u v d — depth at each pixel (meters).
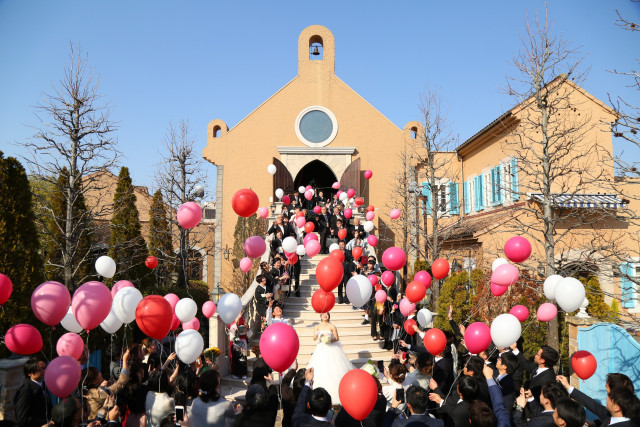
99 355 11.62
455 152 22.88
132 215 17.05
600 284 13.81
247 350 11.83
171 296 7.68
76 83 13.38
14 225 9.47
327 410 4.58
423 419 4.66
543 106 11.46
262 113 22.17
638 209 15.31
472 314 13.93
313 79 22.45
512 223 15.95
